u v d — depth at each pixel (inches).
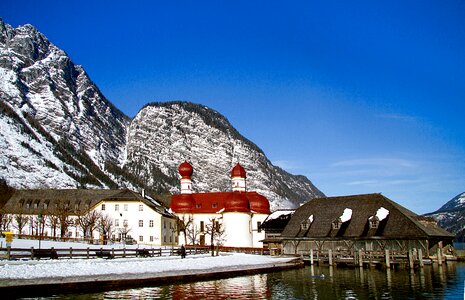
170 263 3211.1
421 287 2620.6
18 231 6082.7
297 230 4692.4
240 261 3750.0
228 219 5861.2
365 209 4463.6
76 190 6712.6
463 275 3127.5
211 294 2356.1
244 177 6353.3
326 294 2400.3
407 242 4010.8
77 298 2138.3
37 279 2244.1
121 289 2426.2
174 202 6486.2
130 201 5866.1
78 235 5905.5
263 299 2241.6
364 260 3868.1
